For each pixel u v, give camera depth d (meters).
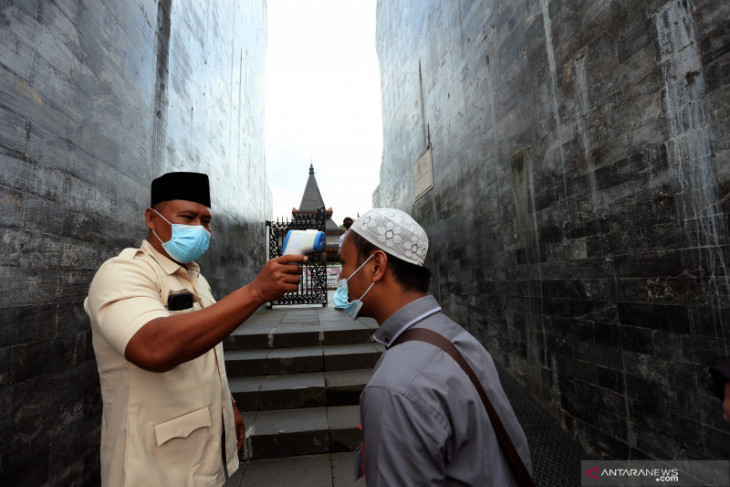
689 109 1.78
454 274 5.16
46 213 1.76
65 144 1.91
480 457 0.68
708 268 1.69
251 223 7.83
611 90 2.28
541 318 3.05
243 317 0.92
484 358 0.81
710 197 1.69
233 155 6.23
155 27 3.14
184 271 1.44
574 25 2.61
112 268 1.10
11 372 1.51
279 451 2.83
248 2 7.63
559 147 2.81
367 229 0.90
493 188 3.94
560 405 2.78
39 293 1.69
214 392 1.35
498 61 3.79
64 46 1.91
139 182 2.82
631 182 2.13
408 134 7.65
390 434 0.63
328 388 3.40
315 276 8.44
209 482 1.27
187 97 4.02
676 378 1.84
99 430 2.18
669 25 1.88
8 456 1.49
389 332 0.85
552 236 2.90
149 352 0.89
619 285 2.22
